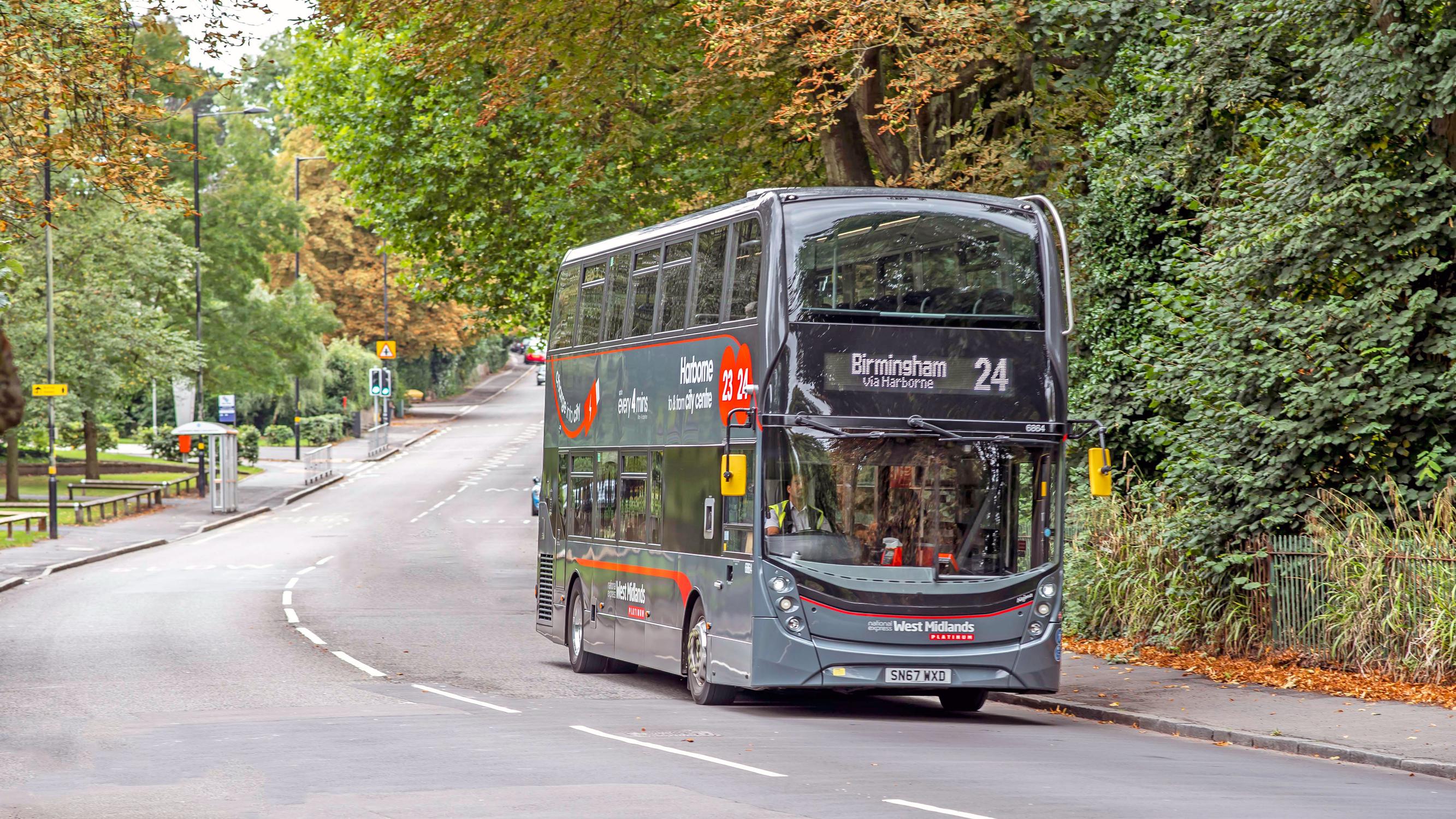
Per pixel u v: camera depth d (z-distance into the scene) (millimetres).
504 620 29562
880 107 25391
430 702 17891
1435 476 19156
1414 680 18016
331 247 109562
